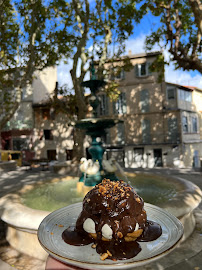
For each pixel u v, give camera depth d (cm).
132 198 155
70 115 1573
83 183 562
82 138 1319
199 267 282
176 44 1046
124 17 1151
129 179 661
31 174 1272
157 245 130
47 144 2559
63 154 2541
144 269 278
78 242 139
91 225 144
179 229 144
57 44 1284
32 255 337
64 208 197
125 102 2281
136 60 2248
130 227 139
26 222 321
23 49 1193
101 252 127
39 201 466
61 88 1532
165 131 2164
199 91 2481
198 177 1044
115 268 109
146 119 2223
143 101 2234
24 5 1041
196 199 391
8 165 1552
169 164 2148
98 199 154
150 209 190
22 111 2541
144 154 2233
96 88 612
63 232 154
